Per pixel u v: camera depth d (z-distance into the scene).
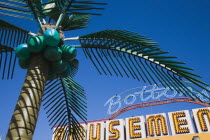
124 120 34.31
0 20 4.87
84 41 5.24
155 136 30.09
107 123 34.66
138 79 4.70
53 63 4.66
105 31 4.92
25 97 3.85
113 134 32.94
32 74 4.19
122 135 32.22
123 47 4.86
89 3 4.24
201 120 29.59
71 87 6.16
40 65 4.36
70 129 6.08
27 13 4.11
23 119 3.61
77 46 5.34
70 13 4.32
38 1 4.51
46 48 4.51
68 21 6.28
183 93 4.23
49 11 5.90
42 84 4.20
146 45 4.75
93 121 36.28
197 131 29.02
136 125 32.53
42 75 4.27
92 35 5.10
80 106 6.05
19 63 4.93
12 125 3.54
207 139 26.78
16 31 5.14
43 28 4.92
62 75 5.24
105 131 34.59
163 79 4.48
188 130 29.19
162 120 31.52
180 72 4.25
